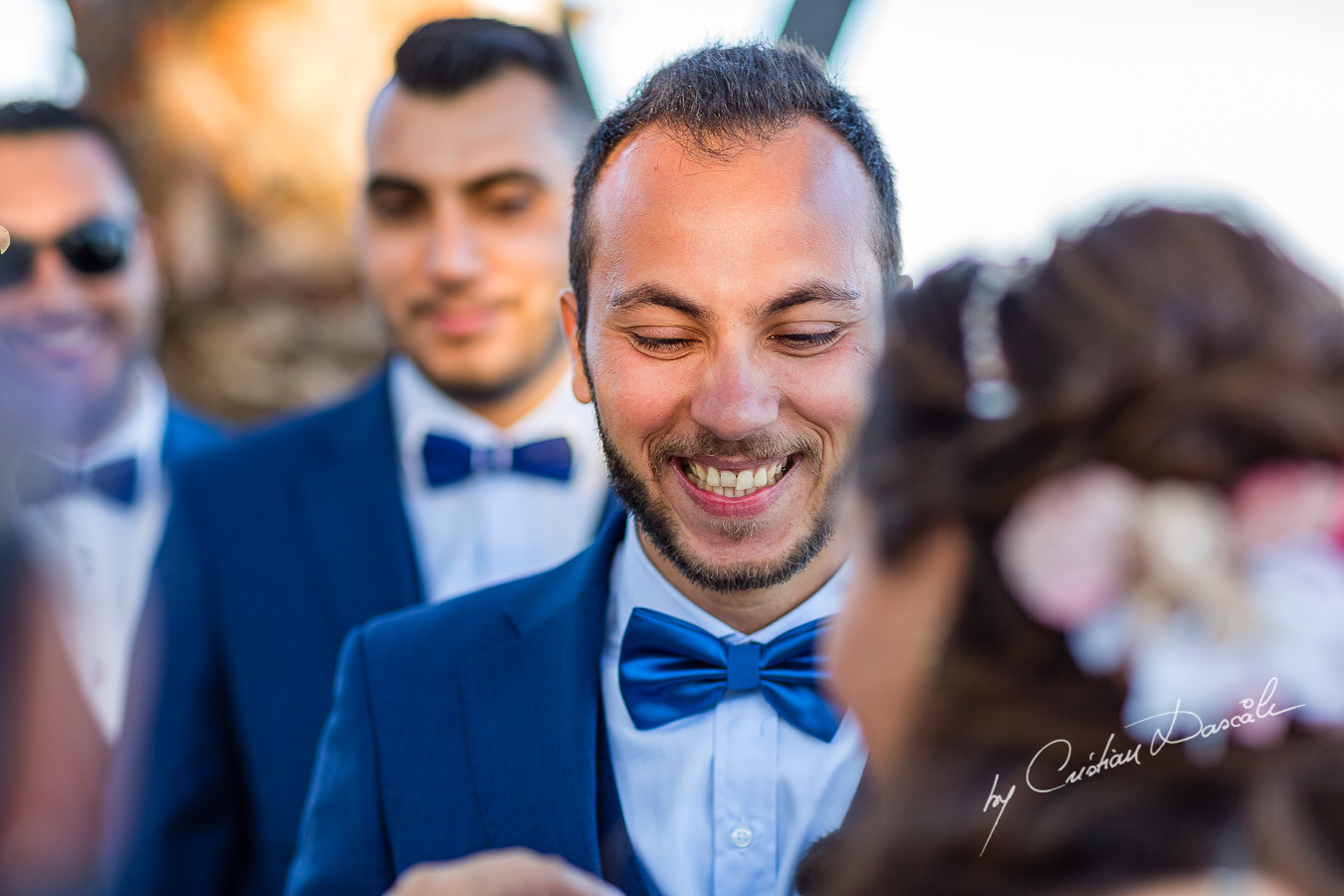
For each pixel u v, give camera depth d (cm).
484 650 162
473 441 254
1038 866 76
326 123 388
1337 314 80
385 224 244
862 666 89
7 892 115
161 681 240
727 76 139
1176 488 76
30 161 269
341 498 245
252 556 242
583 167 151
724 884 150
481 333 242
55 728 116
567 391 258
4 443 125
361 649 170
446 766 157
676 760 153
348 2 386
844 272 137
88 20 381
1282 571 76
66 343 270
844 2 210
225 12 381
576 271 153
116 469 269
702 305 135
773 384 137
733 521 142
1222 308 79
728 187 135
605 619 164
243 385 387
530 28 250
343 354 397
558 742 152
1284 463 76
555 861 125
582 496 258
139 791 235
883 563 87
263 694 235
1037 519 79
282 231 399
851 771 150
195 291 384
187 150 382
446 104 236
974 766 80
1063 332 81
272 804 232
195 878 230
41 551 122
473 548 253
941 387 85
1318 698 75
